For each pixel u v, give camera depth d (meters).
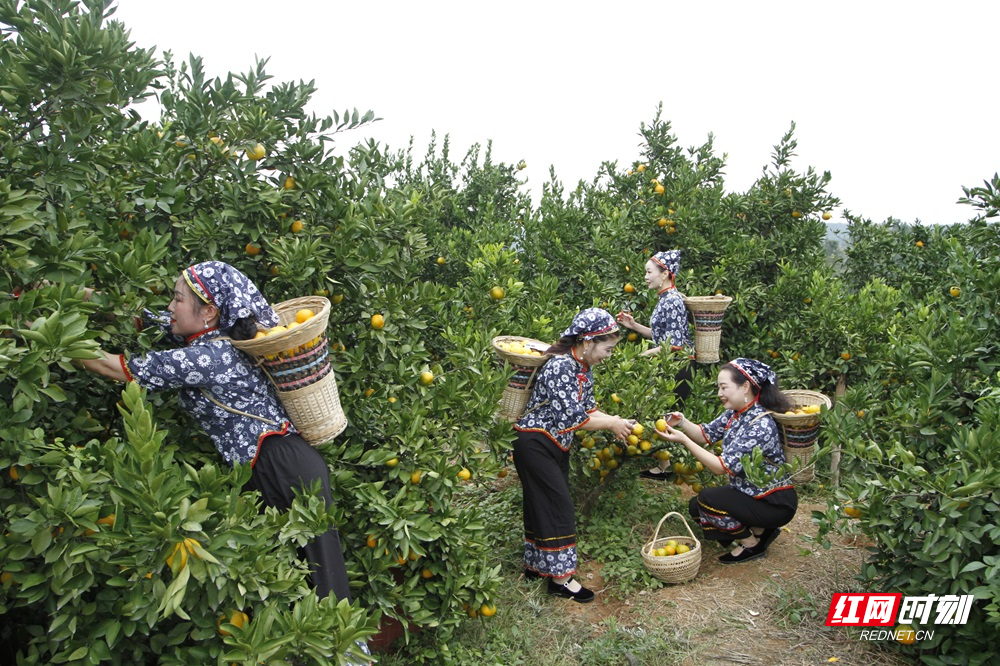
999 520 2.94
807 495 5.90
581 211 8.16
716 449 5.32
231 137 3.33
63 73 2.54
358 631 2.35
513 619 4.06
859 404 4.62
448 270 7.51
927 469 3.62
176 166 3.28
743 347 7.21
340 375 3.48
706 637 3.90
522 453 4.30
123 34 2.99
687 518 5.42
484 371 4.00
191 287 2.64
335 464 3.36
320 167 3.46
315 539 2.82
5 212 2.30
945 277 7.75
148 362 2.56
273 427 2.82
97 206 3.01
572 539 4.32
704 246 7.37
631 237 7.65
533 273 7.83
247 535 2.27
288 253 3.18
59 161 2.62
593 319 4.09
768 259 7.58
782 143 7.84
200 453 3.06
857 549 4.80
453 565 3.58
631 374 5.18
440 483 3.43
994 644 3.21
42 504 2.09
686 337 6.26
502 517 5.23
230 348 2.69
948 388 3.71
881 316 6.55
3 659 2.65
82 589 2.12
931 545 3.12
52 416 2.60
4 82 2.51
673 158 8.60
